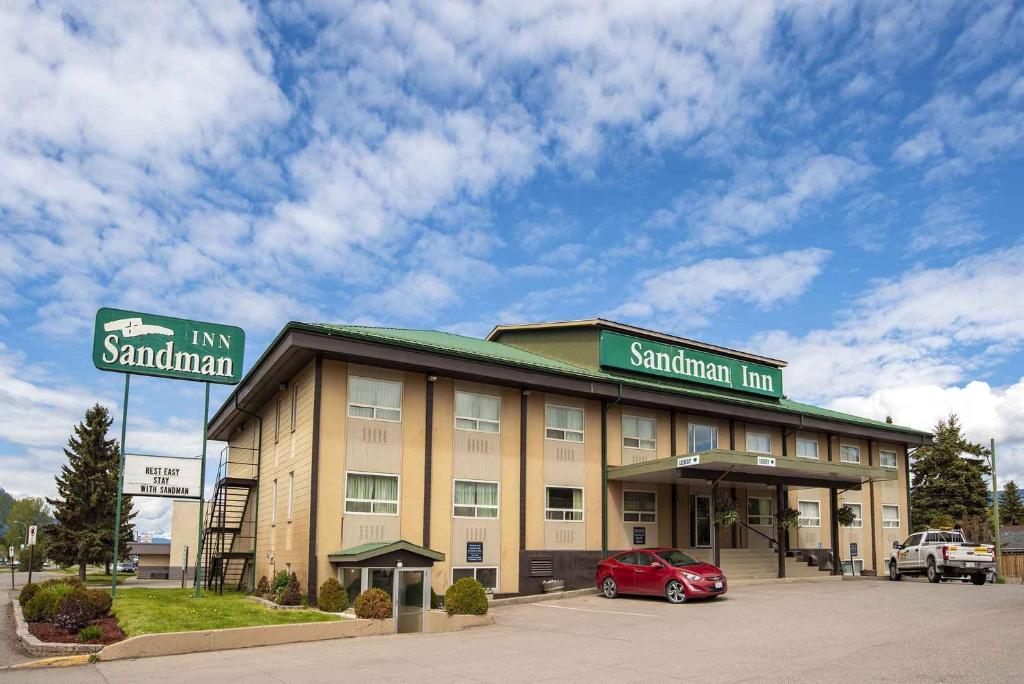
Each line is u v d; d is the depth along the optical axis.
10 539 111.81
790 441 37.41
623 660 13.79
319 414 23.70
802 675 11.74
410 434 25.33
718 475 29.41
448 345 28.02
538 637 17.36
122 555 58.19
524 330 35.09
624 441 30.88
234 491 33.00
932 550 30.98
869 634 15.77
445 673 12.89
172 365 22.56
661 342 33.97
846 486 33.66
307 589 22.75
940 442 63.19
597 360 31.66
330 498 23.45
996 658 12.48
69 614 17.23
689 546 31.92
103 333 21.81
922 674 11.45
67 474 53.31
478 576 26.05
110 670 13.75
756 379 37.09
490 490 26.84
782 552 31.45
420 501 25.14
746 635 16.36
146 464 22.28
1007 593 24.00
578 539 28.72
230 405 33.25
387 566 20.94
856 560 39.41
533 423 28.36
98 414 54.28
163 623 16.95
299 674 13.02
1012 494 75.62
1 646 16.25
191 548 57.91
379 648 16.08
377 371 25.06
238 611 19.50
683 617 19.83
